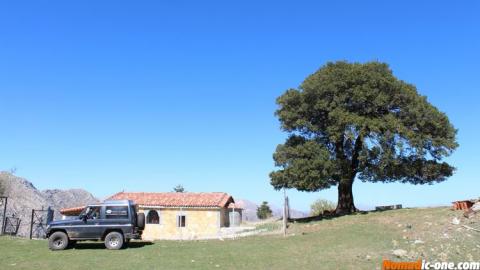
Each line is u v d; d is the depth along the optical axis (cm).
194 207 4525
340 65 3938
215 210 4516
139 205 4609
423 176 3809
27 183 7512
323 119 3916
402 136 3597
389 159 3559
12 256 2245
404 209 3525
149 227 4541
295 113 3894
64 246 2506
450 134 3734
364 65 3878
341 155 3909
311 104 3834
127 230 2561
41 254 2320
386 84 3675
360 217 3378
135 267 1922
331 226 3191
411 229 2608
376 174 3759
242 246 2591
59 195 8556
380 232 2684
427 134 3678
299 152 3672
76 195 9112
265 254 2242
